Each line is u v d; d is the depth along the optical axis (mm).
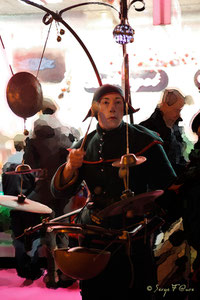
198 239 2557
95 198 2881
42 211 3107
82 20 7504
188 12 7250
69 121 7418
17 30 7613
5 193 5348
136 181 2861
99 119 2902
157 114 4574
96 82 7434
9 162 5430
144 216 2820
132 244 2752
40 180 5227
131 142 2879
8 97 3549
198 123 2727
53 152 5227
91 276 2533
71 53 7477
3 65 7531
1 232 6332
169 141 4516
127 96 2959
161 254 3141
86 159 2947
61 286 5281
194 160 2602
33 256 5469
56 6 7469
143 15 7344
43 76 7488
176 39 7316
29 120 7340
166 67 7305
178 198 2588
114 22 7484
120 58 7430
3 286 5418
